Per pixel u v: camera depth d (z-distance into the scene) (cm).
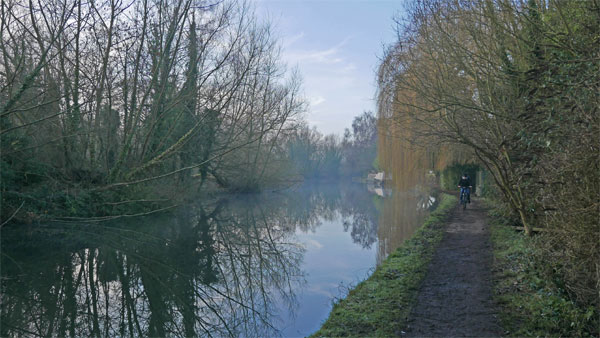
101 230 1773
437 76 1041
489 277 777
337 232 1930
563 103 618
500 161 1038
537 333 505
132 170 2097
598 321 500
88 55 1908
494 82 991
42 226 1747
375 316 596
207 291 995
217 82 2525
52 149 1872
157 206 2245
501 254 945
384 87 1484
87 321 802
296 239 1734
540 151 716
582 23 650
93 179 2017
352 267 1160
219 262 1293
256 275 1134
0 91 1474
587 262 543
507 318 561
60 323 788
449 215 1773
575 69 611
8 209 1666
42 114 1762
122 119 2136
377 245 1543
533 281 677
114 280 1073
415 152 2622
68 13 1683
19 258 1270
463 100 1037
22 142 1720
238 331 741
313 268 1166
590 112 539
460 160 2564
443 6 957
